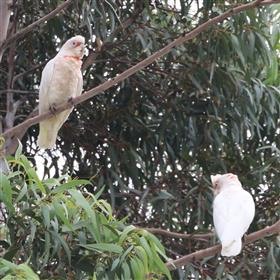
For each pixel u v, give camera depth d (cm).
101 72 1239
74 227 731
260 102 1221
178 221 1208
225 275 1095
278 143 1262
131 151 1212
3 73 1238
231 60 1173
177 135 1229
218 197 956
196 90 1187
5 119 1129
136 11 1165
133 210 1212
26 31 1072
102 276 737
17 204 732
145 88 1223
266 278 1156
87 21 1082
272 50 1166
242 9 895
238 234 891
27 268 643
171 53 1169
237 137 1202
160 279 887
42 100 1064
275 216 1223
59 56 1073
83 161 1255
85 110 1242
